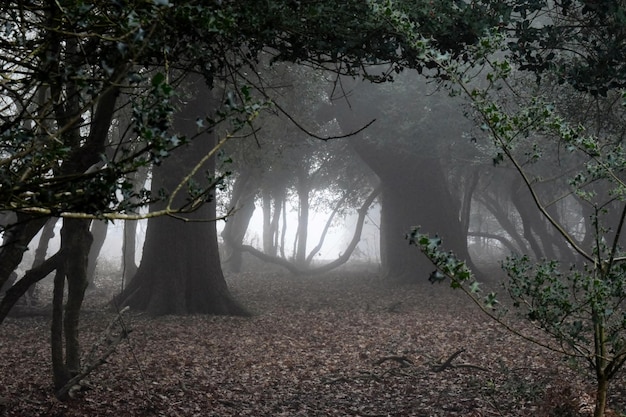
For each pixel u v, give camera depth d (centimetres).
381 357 1444
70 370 983
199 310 2147
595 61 807
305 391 1173
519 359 1370
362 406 1072
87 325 1858
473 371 1270
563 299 404
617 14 758
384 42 707
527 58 800
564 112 1246
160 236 2141
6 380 1109
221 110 283
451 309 2305
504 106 1370
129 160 247
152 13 300
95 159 537
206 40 471
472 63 405
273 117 2417
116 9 271
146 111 238
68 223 947
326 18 659
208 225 2191
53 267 860
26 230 501
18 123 269
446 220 3125
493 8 753
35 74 285
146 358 1411
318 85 2320
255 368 1348
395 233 3178
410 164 3116
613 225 2975
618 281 398
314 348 1602
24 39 321
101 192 247
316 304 2541
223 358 1451
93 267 3170
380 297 2741
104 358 979
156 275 2134
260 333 1831
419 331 1836
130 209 265
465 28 715
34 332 1769
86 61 305
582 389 924
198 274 2158
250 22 555
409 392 1142
